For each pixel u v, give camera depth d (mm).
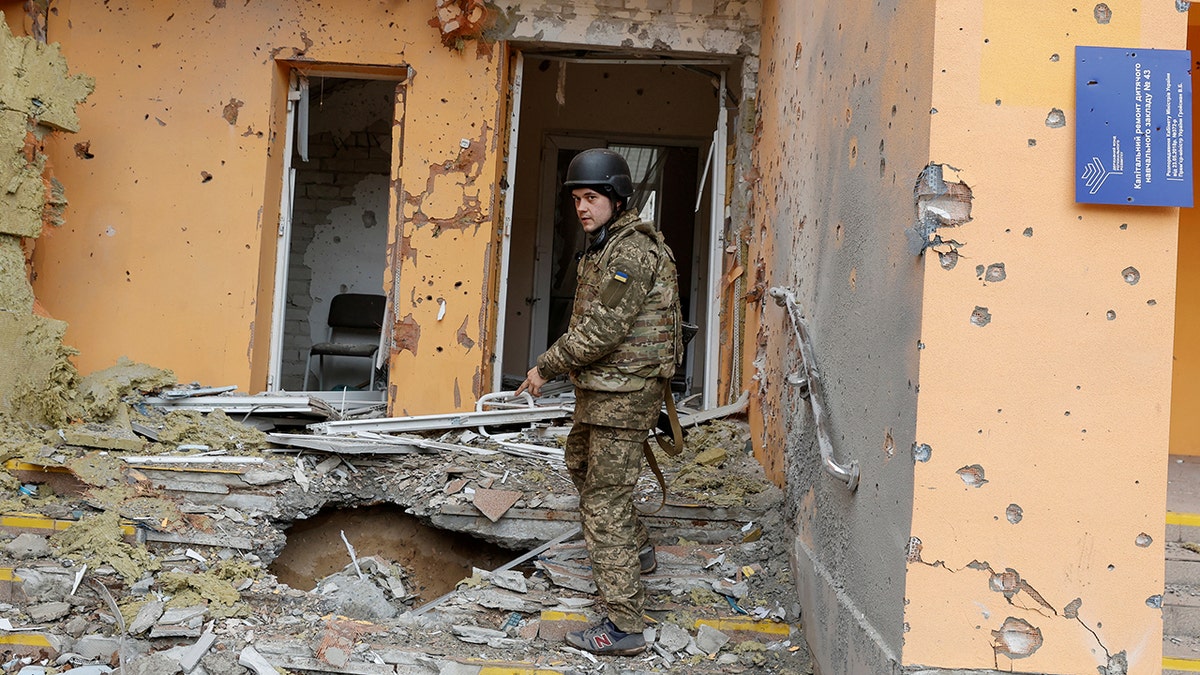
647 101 7281
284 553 3971
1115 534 2230
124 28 4930
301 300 7480
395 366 4941
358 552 4043
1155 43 2244
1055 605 2230
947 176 2250
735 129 5379
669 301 3105
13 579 3316
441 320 4949
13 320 4238
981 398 2246
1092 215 2242
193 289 4922
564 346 2945
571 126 7262
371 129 7484
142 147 4930
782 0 4461
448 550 4027
